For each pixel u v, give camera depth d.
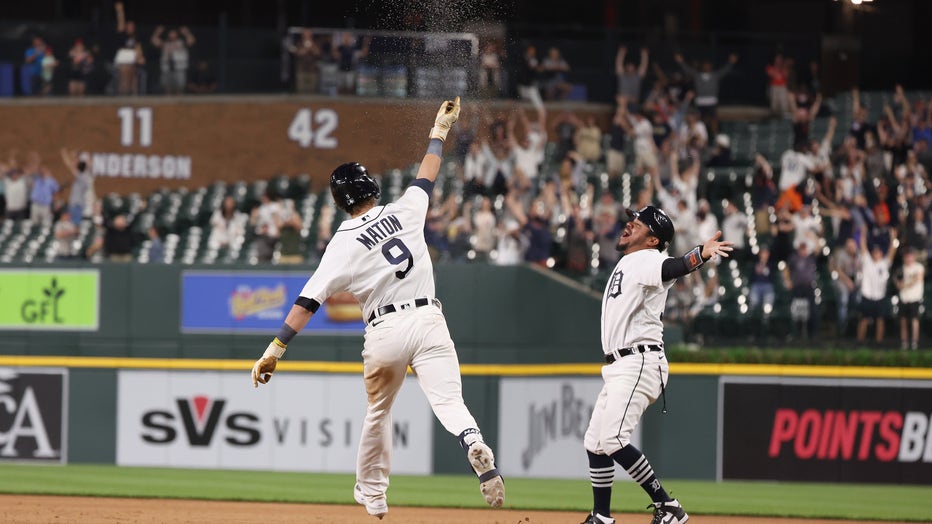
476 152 68.50
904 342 59.12
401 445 53.50
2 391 55.06
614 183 69.31
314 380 53.94
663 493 27.34
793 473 52.34
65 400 54.91
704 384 53.00
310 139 77.88
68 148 77.88
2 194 71.38
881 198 64.56
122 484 46.62
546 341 53.44
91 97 77.88
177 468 54.00
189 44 78.88
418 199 24.36
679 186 66.25
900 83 90.19
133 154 78.12
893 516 41.12
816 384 52.44
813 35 80.19
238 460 54.19
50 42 77.94
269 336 54.19
